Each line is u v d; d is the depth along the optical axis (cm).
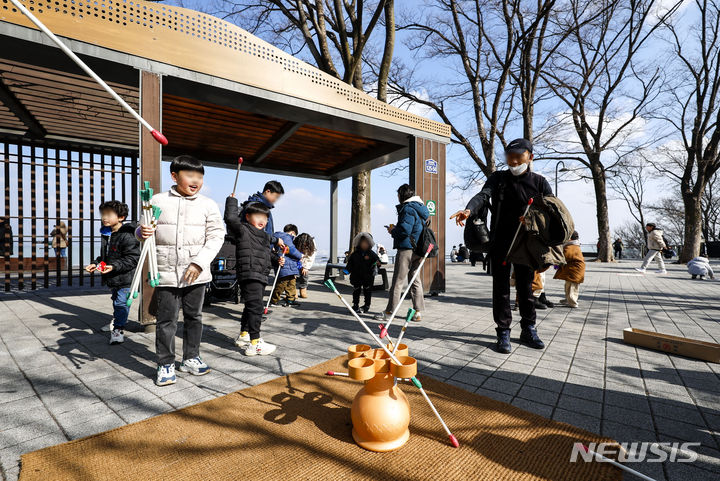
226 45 466
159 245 249
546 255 316
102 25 375
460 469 154
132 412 206
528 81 1283
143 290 385
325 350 327
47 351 322
